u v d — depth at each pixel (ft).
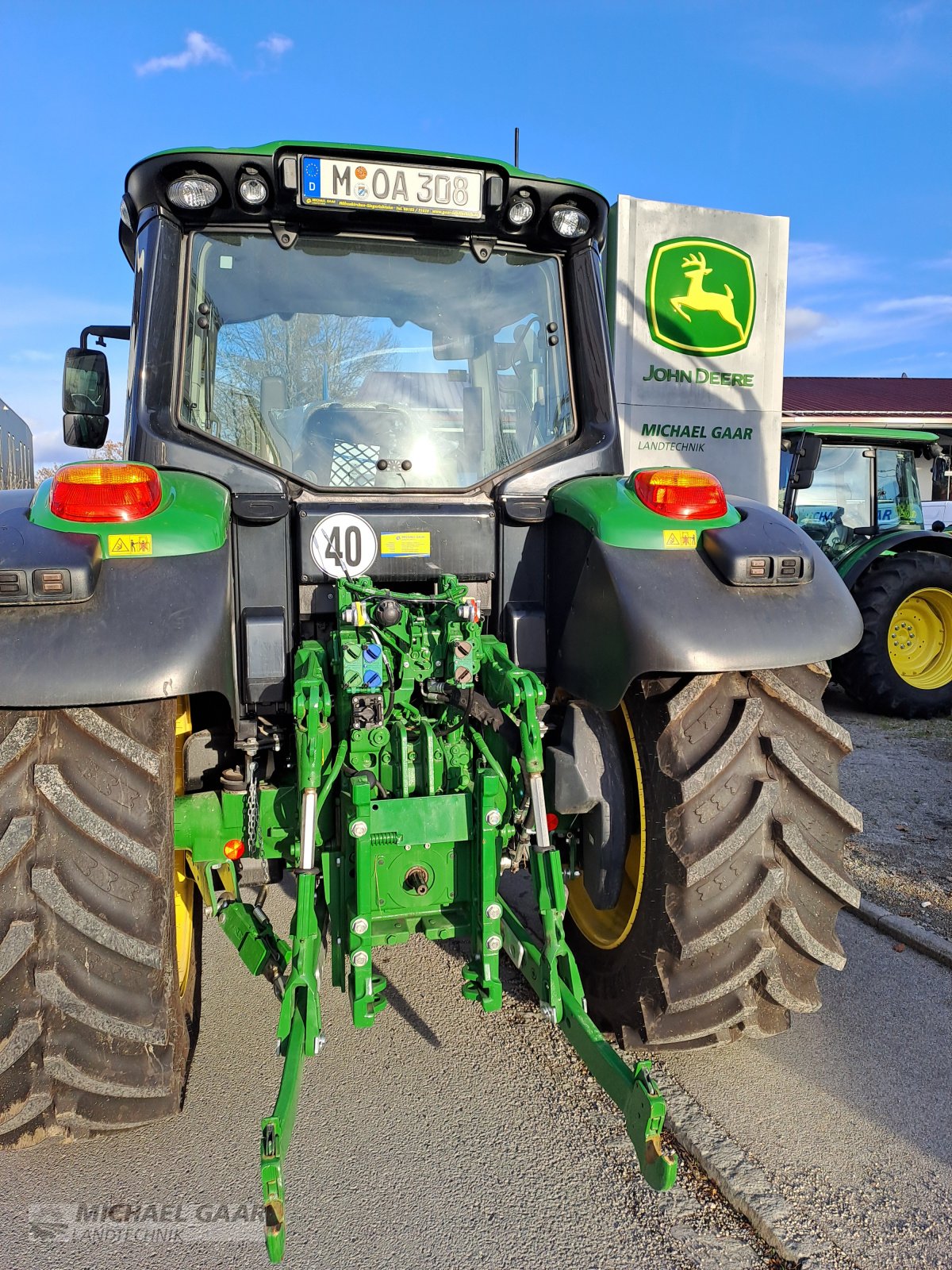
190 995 8.24
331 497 7.79
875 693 21.68
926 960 9.94
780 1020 7.55
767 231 28.30
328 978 9.52
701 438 28.53
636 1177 6.68
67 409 10.25
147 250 7.68
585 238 8.54
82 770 6.06
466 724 7.13
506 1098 7.59
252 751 7.20
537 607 8.17
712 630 6.72
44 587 5.89
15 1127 6.11
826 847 7.13
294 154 7.59
